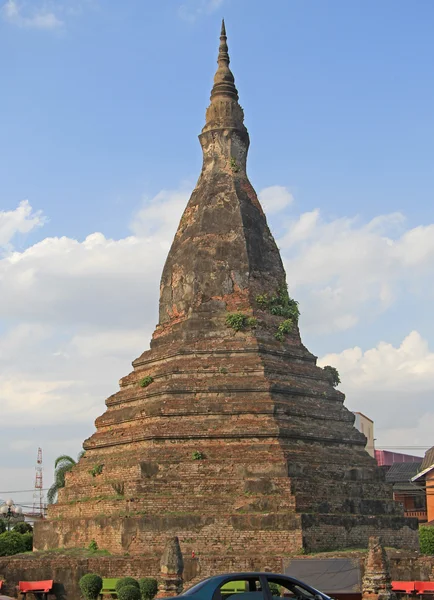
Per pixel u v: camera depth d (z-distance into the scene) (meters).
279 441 56.22
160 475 55.00
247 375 58.84
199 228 63.91
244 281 62.44
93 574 48.75
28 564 49.56
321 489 55.44
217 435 56.22
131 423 59.62
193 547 52.31
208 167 66.06
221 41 68.69
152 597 47.38
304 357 62.59
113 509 54.84
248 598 30.97
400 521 56.97
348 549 53.28
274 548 51.97
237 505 53.50
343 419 60.62
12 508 75.69
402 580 49.62
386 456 118.81
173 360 60.41
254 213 64.69
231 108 66.50
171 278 64.25
